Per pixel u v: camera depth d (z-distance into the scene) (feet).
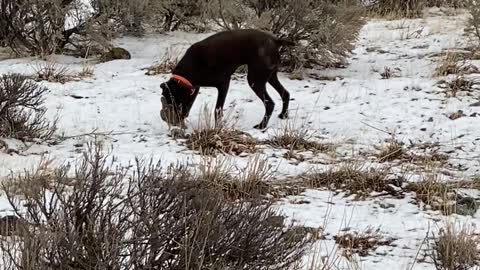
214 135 20.95
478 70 26.32
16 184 17.26
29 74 26.66
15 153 20.17
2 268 12.84
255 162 18.71
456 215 17.31
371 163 19.80
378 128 22.16
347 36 27.73
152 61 28.60
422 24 33.94
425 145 21.04
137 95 24.90
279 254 13.43
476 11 28.73
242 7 28.37
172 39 32.48
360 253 15.79
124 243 12.42
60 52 30.07
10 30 29.94
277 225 14.03
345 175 18.86
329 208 17.56
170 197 13.14
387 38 31.86
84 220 12.93
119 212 13.21
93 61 29.12
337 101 24.31
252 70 22.20
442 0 37.96
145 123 22.67
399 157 20.30
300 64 27.61
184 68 21.90
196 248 12.50
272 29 27.84
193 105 24.13
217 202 13.44
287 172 19.40
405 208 17.66
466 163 19.95
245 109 23.88
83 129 22.02
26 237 12.53
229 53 21.94
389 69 27.32
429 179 18.47
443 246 15.52
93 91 25.12
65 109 23.52
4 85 21.31
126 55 29.40
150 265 12.46
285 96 22.97
